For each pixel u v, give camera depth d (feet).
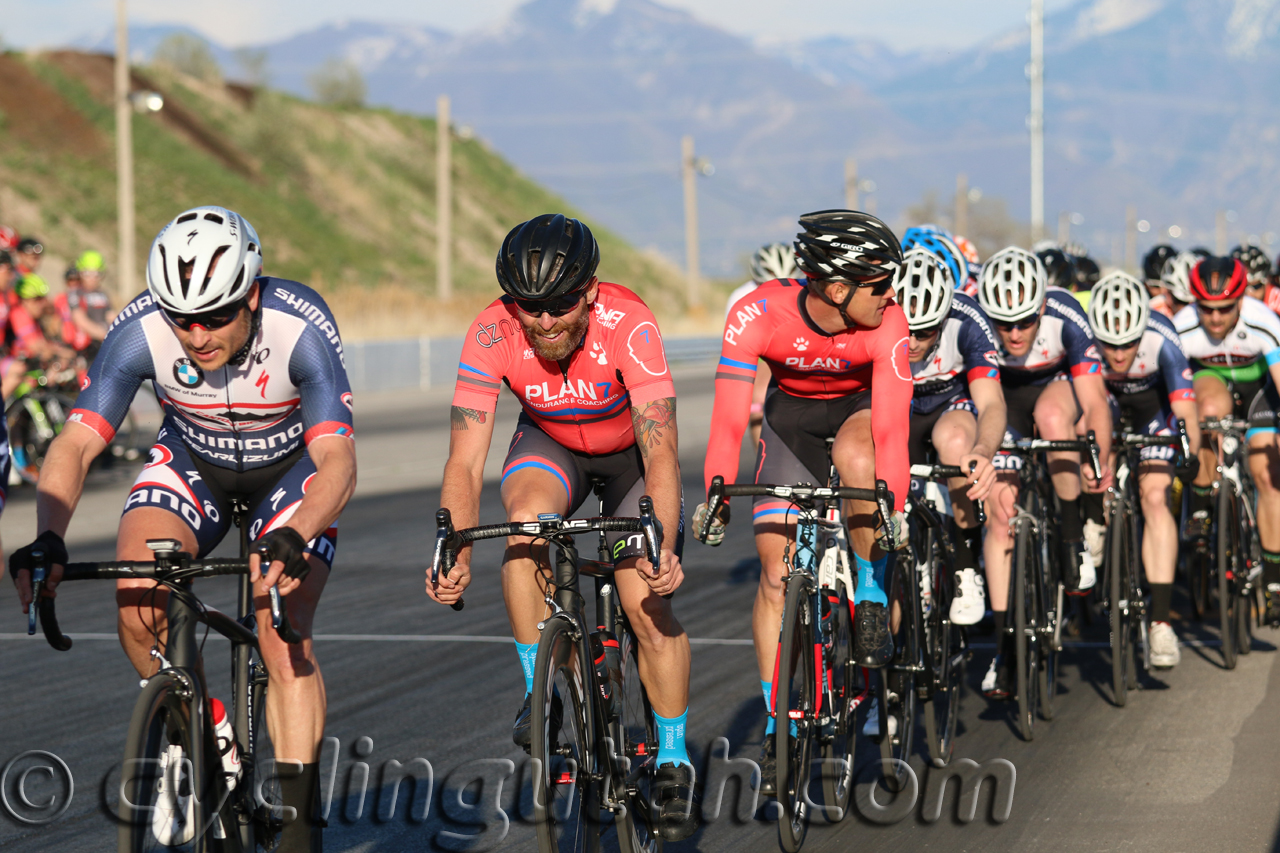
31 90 229.45
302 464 19.84
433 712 28.86
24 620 38.37
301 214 258.16
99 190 214.69
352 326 151.74
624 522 17.66
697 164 267.59
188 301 17.21
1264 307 37.42
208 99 278.87
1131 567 32.30
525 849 21.18
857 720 24.85
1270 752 25.75
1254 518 38.99
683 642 20.83
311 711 19.01
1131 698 30.66
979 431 27.55
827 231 21.95
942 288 27.48
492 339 20.29
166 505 19.52
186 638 16.62
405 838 21.66
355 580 44.11
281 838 18.80
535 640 19.65
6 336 64.49
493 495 61.67
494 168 353.51
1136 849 20.75
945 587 27.78
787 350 23.85
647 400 19.81
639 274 321.73
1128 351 33.30
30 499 61.82
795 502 21.81
